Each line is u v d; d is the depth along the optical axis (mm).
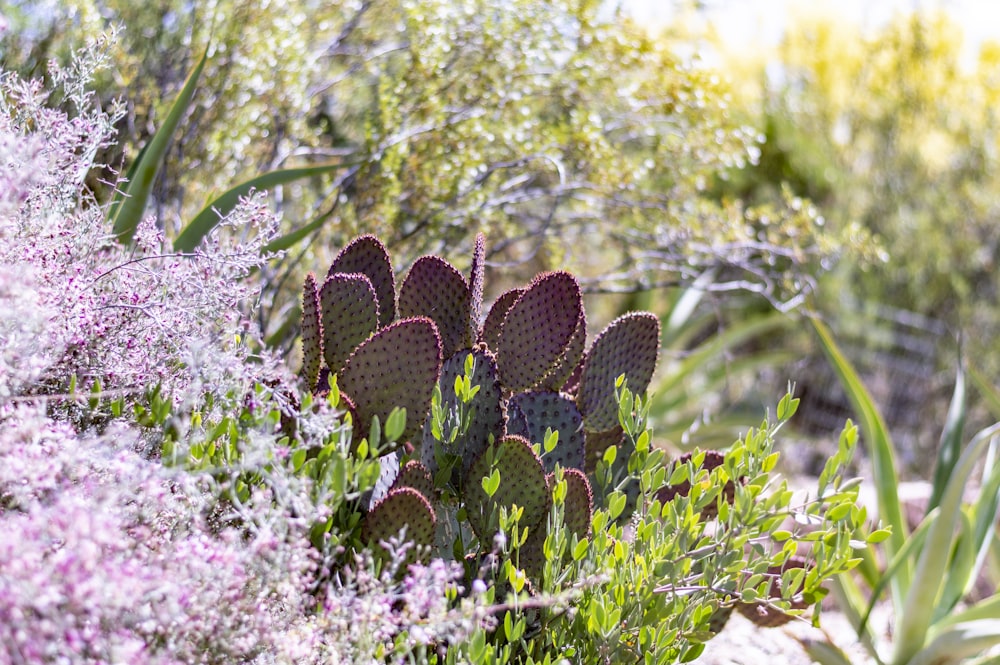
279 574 1345
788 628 2568
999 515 3973
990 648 2691
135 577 1165
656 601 1633
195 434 1549
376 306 1859
